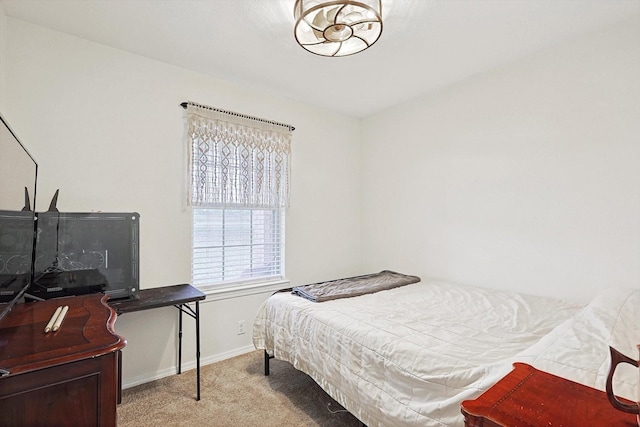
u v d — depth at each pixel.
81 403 0.96
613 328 1.29
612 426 0.67
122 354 2.29
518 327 1.70
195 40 2.20
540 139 2.39
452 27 2.05
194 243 2.71
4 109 1.89
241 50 2.33
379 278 2.96
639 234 1.97
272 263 3.20
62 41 2.11
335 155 3.65
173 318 2.50
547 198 2.36
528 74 2.45
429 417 1.23
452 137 2.96
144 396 2.16
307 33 1.74
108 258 1.99
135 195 2.37
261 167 2.97
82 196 2.16
